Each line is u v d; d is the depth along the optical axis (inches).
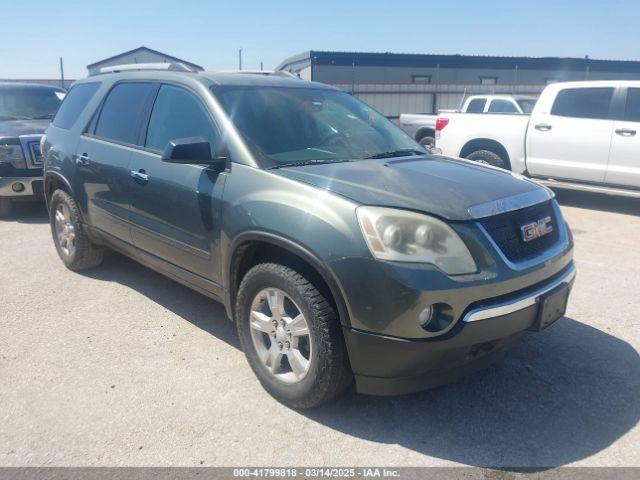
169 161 129.2
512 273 109.5
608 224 292.4
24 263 225.5
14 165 293.9
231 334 160.4
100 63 984.3
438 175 128.2
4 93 358.6
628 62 1180.5
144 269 216.5
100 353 148.9
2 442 112.4
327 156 142.1
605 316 172.6
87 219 194.9
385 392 110.7
